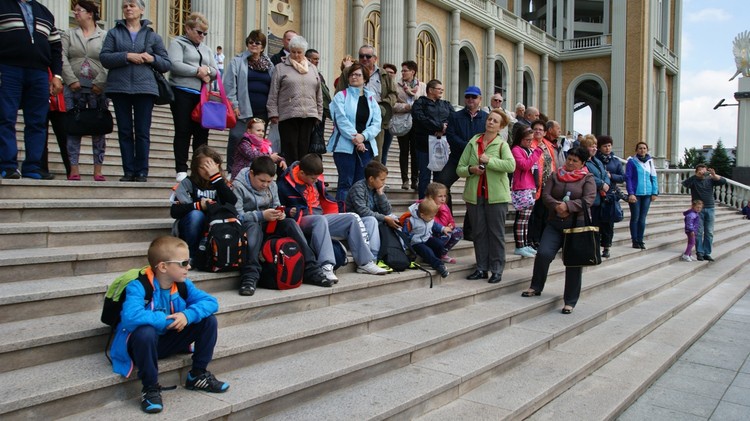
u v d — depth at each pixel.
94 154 6.11
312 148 7.26
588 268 8.10
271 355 3.60
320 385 3.39
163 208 5.23
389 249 5.46
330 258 4.78
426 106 7.16
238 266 4.16
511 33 30.06
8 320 3.18
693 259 10.39
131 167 5.87
